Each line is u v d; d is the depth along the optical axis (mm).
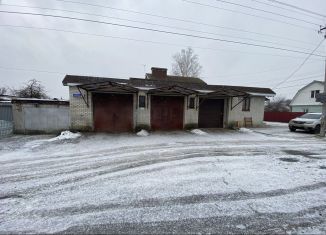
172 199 3676
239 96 14234
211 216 3148
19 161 6195
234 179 4648
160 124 13258
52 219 3031
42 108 11648
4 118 10992
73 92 11695
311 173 5117
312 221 3049
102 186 4246
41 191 4016
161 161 6125
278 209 3375
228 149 7871
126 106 12555
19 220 3004
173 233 2730
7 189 4117
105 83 10336
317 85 31438
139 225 2900
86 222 2957
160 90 11836
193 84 14828
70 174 5008
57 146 8352
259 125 16250
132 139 10031
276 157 6699
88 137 10422
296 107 34781
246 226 2902
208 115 14797
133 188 4137
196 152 7320
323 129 11898
